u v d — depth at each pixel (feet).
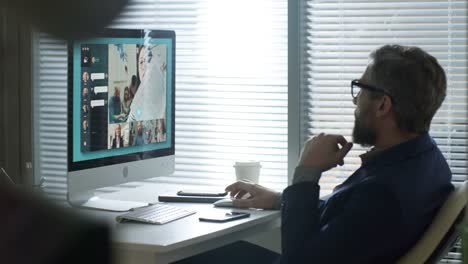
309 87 9.73
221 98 10.11
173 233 6.47
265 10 9.84
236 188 8.06
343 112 9.62
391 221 6.10
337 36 9.56
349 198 6.50
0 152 5.74
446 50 9.25
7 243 0.80
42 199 0.83
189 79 10.20
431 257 6.18
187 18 10.16
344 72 9.59
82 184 7.06
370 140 6.82
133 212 7.16
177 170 10.30
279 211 7.64
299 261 6.23
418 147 6.54
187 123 10.25
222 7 10.02
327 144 6.91
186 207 7.90
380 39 9.44
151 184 10.34
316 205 6.62
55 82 7.90
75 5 0.74
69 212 0.84
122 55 7.54
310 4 9.62
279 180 9.93
